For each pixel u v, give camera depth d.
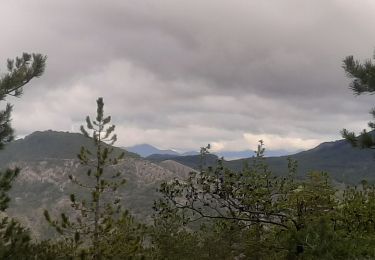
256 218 16.97
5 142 17.94
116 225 20.70
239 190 16.19
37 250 14.91
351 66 19.30
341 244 11.95
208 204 16.36
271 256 16.36
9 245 13.61
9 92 17.64
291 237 13.54
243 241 17.98
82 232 20.08
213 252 20.81
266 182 16.47
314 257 11.88
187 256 24.62
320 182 15.80
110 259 19.92
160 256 24.50
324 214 15.26
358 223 14.97
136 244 21.47
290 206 15.68
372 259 11.34
